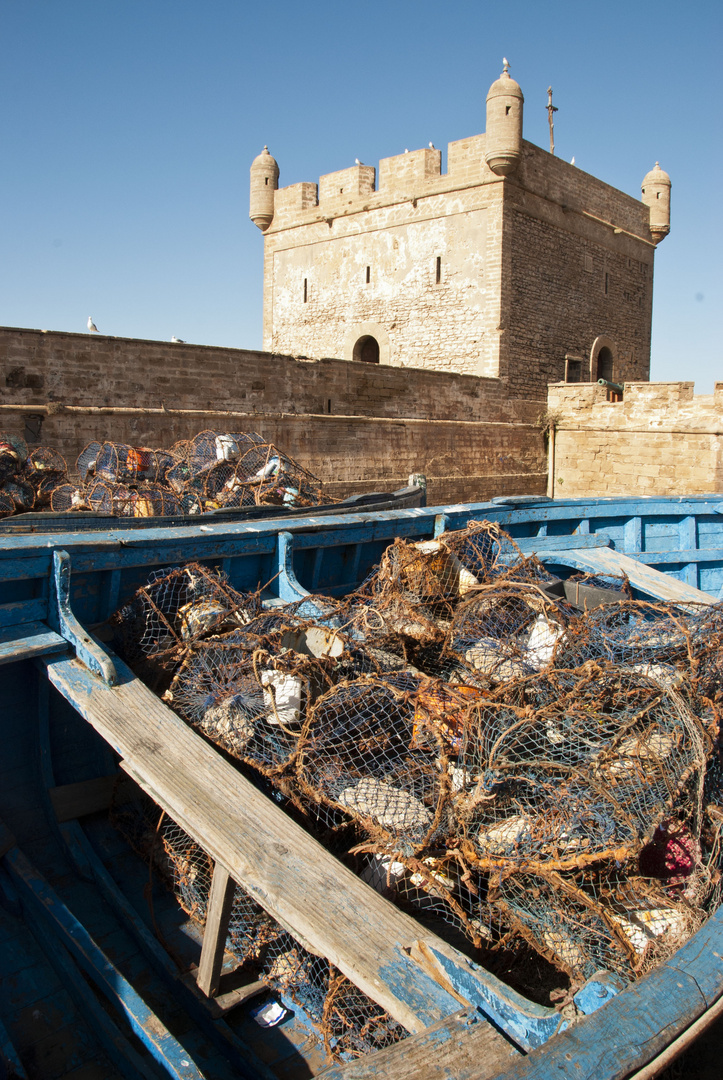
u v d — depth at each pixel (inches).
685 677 162.9
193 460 397.7
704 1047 118.2
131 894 164.4
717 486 842.2
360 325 1128.8
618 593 252.2
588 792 131.1
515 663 181.0
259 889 115.6
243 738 157.2
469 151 992.2
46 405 557.6
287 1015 142.0
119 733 148.3
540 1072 73.0
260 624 191.2
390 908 113.2
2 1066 123.1
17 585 180.5
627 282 1277.1
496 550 273.6
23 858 162.4
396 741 155.2
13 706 178.7
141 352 617.3
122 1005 132.5
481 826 133.4
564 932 121.8
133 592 208.7
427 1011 98.2
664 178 1318.9
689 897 128.4
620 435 928.3
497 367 998.4
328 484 772.6
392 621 200.5
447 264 1031.0
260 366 706.2
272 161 1200.2
